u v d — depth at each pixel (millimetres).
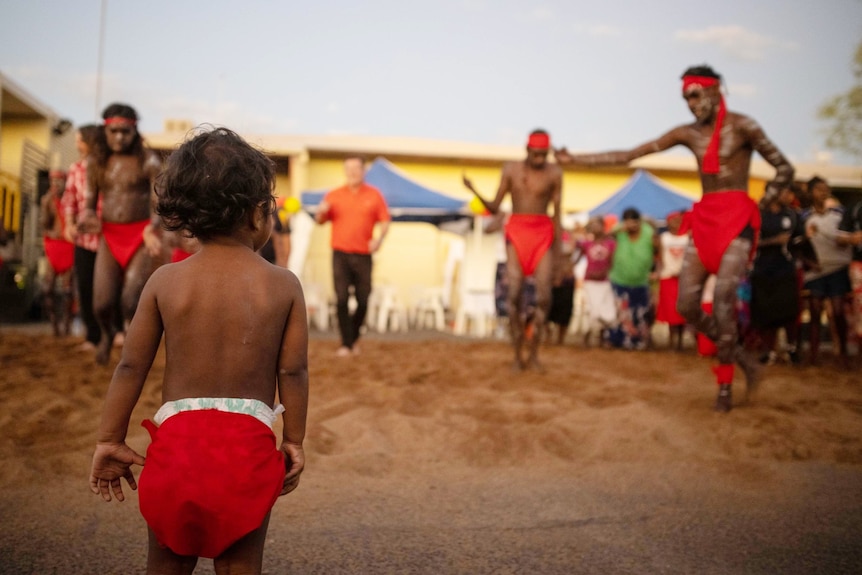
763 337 9758
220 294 2014
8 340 9531
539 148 7227
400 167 19234
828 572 2988
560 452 4746
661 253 11523
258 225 2133
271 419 1984
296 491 3898
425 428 5066
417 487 4043
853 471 4496
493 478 4242
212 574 2824
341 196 8906
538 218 7418
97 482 2027
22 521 3361
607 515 3639
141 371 2023
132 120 6352
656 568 2990
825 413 5902
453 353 9633
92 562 2934
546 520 3551
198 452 1852
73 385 6016
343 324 9023
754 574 2955
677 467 4484
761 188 20328
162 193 2068
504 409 5719
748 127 5465
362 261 8945
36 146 18516
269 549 3105
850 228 8641
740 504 3852
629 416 5430
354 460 4414
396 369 7711
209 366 1968
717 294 5539
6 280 16188
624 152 6062
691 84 5527
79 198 7676
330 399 5961
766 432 5129
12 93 17109
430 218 15656
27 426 4746
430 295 17062
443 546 3188
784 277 9195
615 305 11961
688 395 6508
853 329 9234
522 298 7570
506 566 2982
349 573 2883
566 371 7922
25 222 17594
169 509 1820
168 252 6516
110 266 6523
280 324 2068
